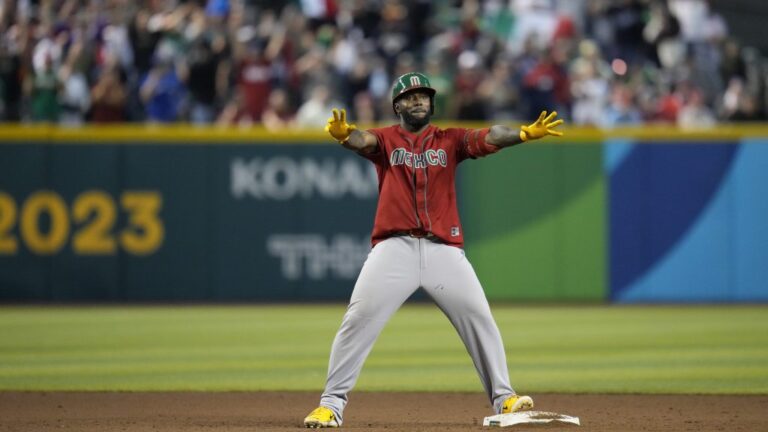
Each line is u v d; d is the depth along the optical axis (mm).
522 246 54844
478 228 54781
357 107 59281
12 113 58875
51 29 59750
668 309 52688
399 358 35750
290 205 55250
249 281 55219
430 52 65062
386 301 20797
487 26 69188
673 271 54750
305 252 55281
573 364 34062
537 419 21188
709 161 54500
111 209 54906
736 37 73250
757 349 37750
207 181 55062
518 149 54719
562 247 54875
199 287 55188
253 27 64938
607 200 54688
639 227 54719
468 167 54750
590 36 69125
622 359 35188
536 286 54812
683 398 27078
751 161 54375
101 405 25922
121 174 54875
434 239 20812
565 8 69688
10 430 21922
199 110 60250
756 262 54469
